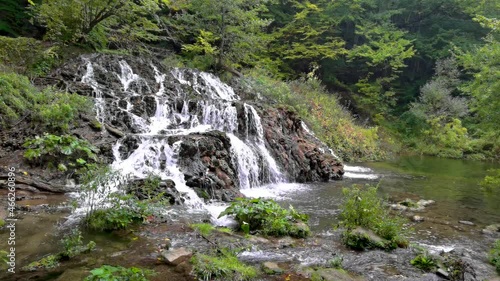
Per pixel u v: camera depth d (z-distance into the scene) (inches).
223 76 658.2
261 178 400.5
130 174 282.7
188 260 166.4
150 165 313.0
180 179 302.4
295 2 940.0
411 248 210.5
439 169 624.7
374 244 203.2
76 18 522.6
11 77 348.2
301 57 932.6
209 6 663.1
